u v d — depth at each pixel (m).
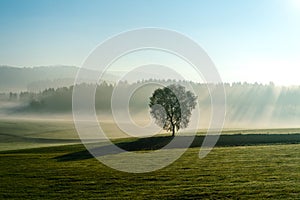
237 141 57.56
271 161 38.28
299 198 25.06
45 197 26.98
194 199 25.45
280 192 26.48
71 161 42.78
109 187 29.17
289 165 35.94
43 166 39.25
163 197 26.08
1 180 32.41
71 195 27.30
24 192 28.41
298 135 62.59
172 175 32.75
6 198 26.95
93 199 26.11
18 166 39.50
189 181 30.38
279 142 55.84
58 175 34.00
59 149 57.53
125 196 26.58
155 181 30.70
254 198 25.23
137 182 30.55
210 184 29.17
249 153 44.31
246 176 31.64
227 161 39.19
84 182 30.98
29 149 59.94
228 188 27.84
